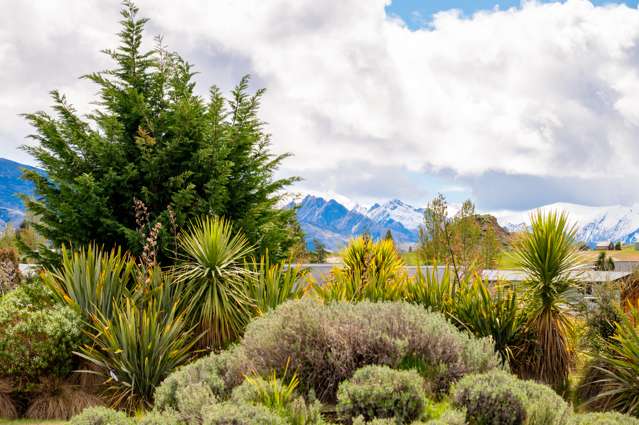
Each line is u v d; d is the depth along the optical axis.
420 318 7.58
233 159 15.42
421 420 5.61
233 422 5.03
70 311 9.71
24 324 9.02
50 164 14.15
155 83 15.31
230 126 15.67
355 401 5.66
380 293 11.01
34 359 8.69
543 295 10.16
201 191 14.66
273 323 7.38
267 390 5.90
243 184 15.38
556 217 10.40
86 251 13.62
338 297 10.81
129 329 9.09
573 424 5.21
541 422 5.23
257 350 7.18
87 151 14.29
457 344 7.25
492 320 10.16
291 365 6.92
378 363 6.90
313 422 5.65
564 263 10.27
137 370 9.00
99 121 14.43
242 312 11.18
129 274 12.14
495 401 5.46
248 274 11.51
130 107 14.86
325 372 6.93
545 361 9.88
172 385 6.75
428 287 11.20
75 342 9.38
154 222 13.28
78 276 10.57
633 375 8.07
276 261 15.15
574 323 10.10
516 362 10.05
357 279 11.45
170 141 14.83
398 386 5.70
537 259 10.23
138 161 14.43
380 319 7.44
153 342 9.20
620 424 5.07
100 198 13.47
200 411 5.69
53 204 14.12
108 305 10.38
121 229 13.28
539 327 10.03
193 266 11.49
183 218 13.34
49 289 10.49
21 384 8.70
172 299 10.66
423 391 5.81
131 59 15.29
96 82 14.80
